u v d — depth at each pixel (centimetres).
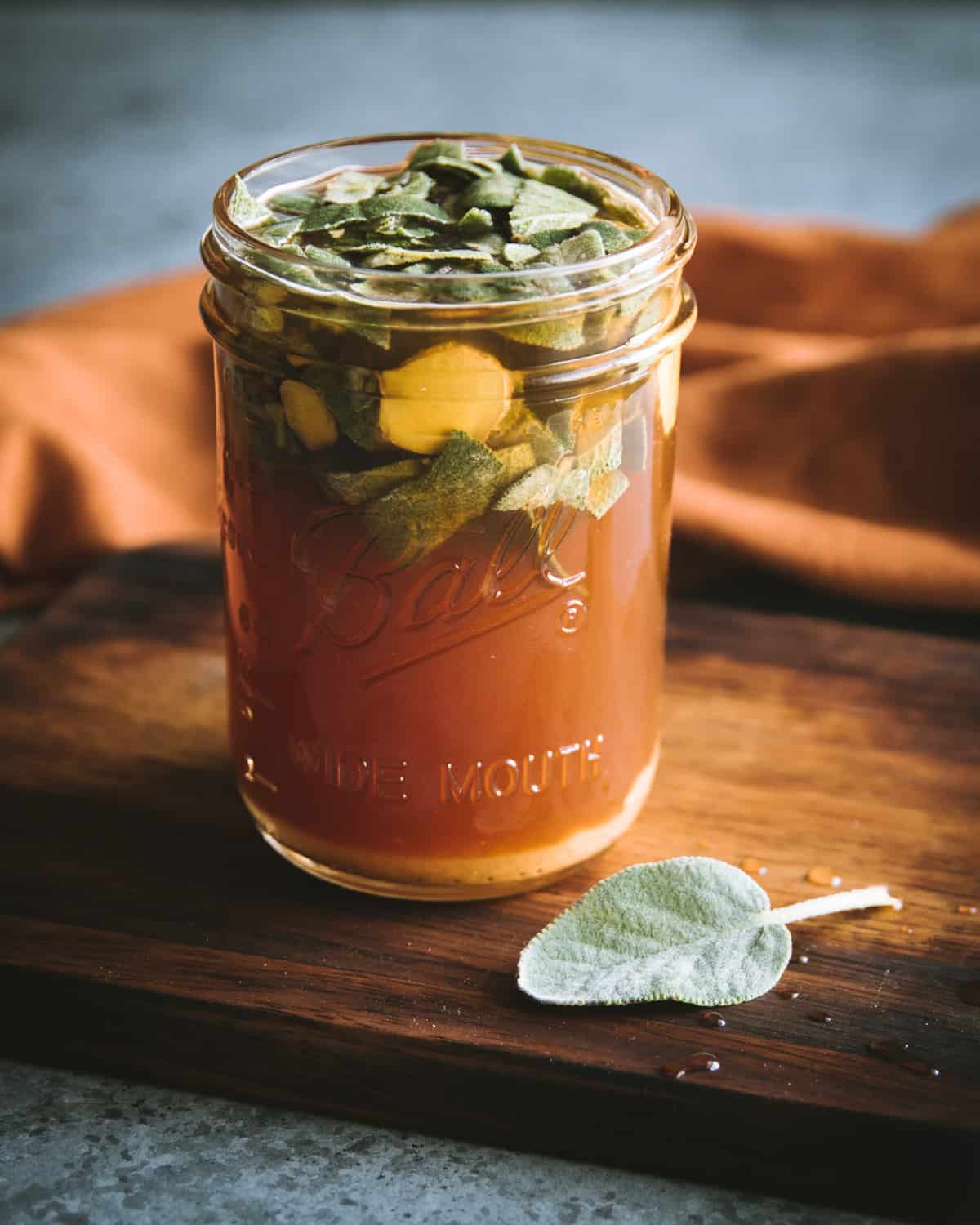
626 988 41
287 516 40
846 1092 40
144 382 63
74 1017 42
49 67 125
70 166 108
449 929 43
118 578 56
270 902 44
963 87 123
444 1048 41
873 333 67
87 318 68
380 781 42
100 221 100
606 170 43
